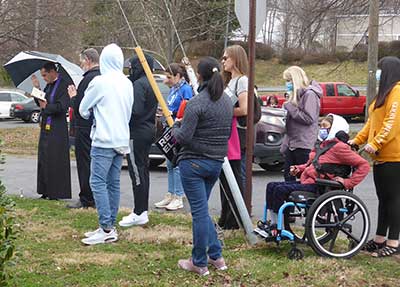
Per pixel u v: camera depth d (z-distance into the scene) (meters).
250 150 7.05
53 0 28.39
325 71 43.97
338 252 6.36
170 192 8.88
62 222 7.70
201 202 5.61
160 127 8.55
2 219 3.88
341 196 6.12
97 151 6.69
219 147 5.57
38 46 28.84
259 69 47.59
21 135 23.00
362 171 6.23
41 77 9.56
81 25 29.69
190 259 5.88
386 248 6.39
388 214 6.38
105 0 27.11
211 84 5.48
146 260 6.13
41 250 6.45
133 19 21.17
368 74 16.73
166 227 7.49
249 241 6.66
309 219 6.06
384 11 23.70
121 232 7.19
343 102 30.09
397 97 6.11
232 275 5.71
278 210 6.28
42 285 5.36
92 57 8.13
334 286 5.51
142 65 6.83
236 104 6.96
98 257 6.19
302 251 6.34
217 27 24.02
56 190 9.06
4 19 27.25
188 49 29.36
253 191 10.71
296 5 24.81
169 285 5.43
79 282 5.46
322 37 44.19
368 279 5.67
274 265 5.97
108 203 6.76
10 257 3.88
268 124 12.20
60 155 9.04
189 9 22.92
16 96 34.28
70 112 11.05
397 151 6.20
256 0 6.86
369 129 6.48
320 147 6.51
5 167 13.38
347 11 20.72
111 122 6.67
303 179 6.40
